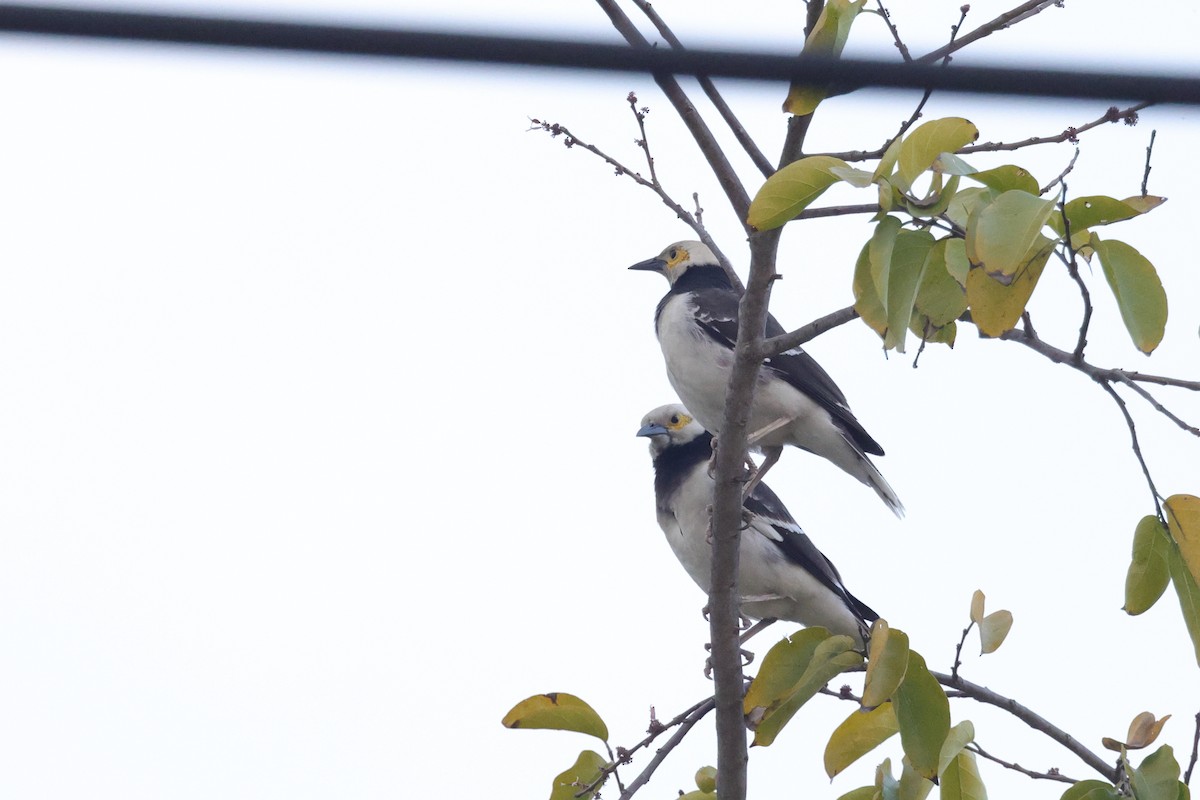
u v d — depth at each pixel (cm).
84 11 509
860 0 843
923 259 796
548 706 1046
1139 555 886
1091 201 742
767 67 597
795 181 820
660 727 1086
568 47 559
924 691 876
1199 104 591
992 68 601
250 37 526
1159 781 904
